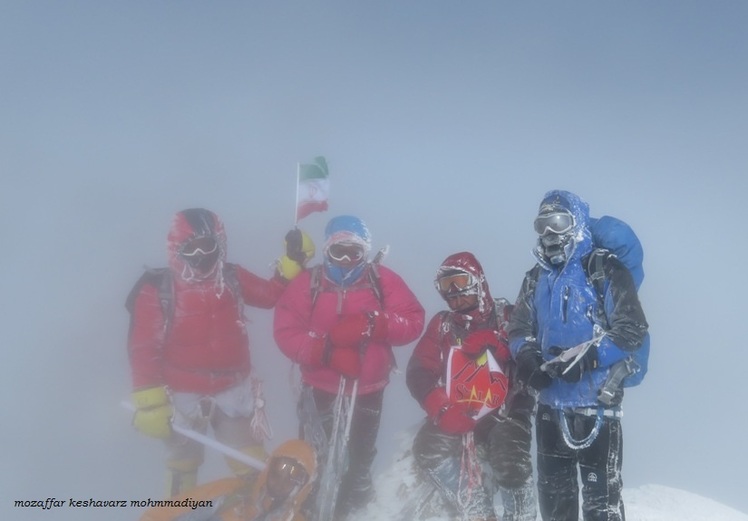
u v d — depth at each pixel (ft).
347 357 15.71
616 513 13.52
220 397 16.78
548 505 14.24
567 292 13.75
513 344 14.49
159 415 15.80
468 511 15.49
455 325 16.07
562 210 13.92
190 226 16.14
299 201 18.13
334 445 15.90
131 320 16.31
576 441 13.65
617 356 13.26
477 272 15.94
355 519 16.46
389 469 18.03
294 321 16.40
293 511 14.83
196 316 16.37
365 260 16.63
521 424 15.76
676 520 17.85
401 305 16.49
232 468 16.94
